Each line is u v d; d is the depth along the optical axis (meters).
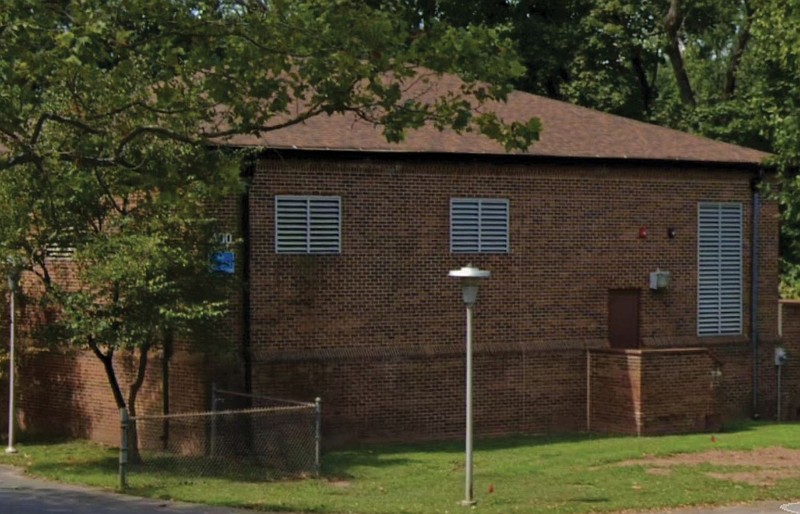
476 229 28.06
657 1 48.53
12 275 24.38
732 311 31.44
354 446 26.55
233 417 25.22
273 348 25.88
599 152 29.41
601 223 29.53
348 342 26.70
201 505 18.89
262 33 17.64
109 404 27.84
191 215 23.28
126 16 17.70
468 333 19.08
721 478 21.56
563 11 46.94
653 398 28.11
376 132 27.45
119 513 18.03
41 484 21.45
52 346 24.94
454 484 21.28
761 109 34.69
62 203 22.80
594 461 23.75
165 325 22.59
